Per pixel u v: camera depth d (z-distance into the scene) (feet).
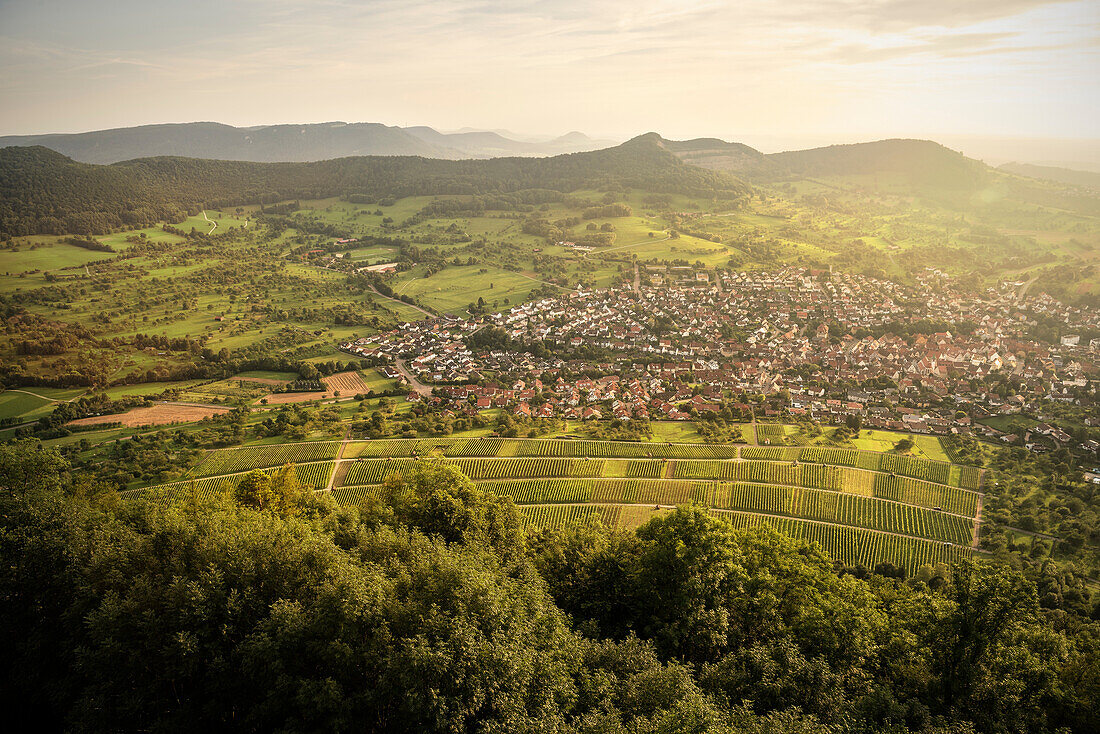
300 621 113.60
